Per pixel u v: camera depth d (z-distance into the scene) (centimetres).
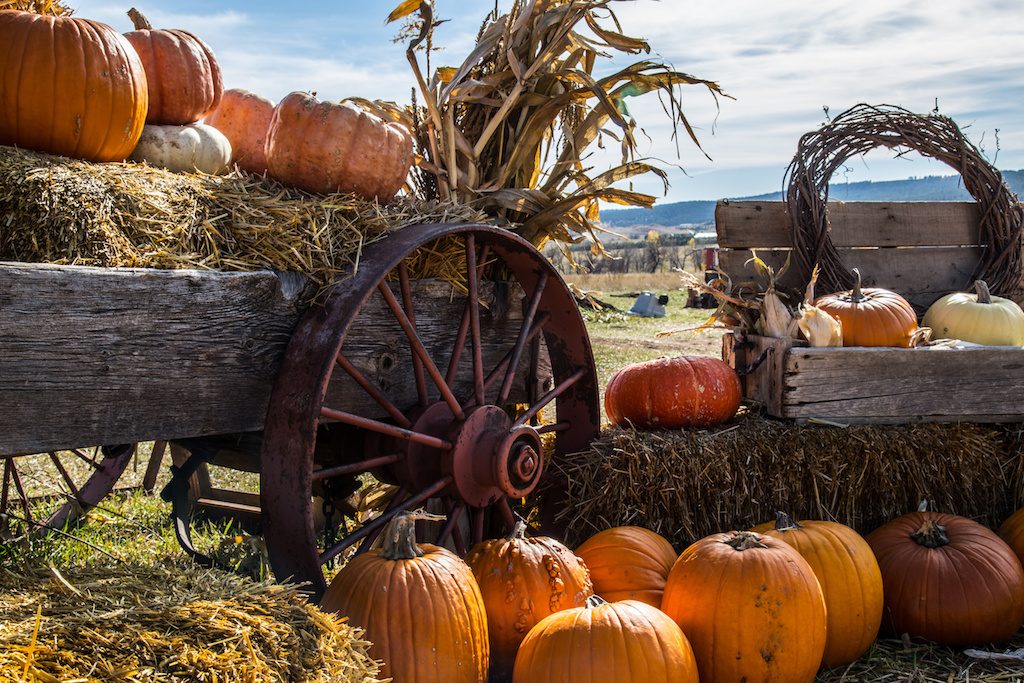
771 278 409
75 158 286
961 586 311
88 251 231
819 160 451
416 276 327
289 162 312
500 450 297
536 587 275
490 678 277
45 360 209
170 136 318
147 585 202
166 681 161
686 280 432
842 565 295
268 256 265
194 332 240
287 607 199
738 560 264
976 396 396
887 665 299
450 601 237
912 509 378
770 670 256
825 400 379
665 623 243
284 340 266
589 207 418
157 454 456
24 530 354
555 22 371
